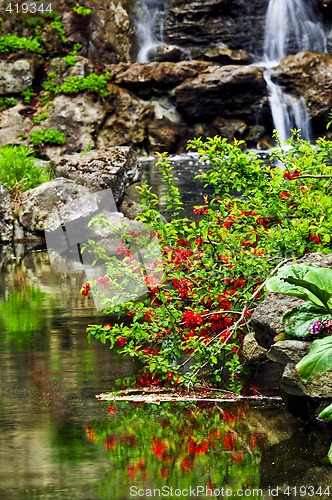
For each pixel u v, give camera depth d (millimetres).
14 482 6605
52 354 10414
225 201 10125
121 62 39719
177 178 28766
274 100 38875
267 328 8242
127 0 41281
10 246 20000
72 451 7246
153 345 9789
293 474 6695
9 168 22312
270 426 7824
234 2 41875
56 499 6289
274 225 9992
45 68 38562
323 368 7293
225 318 9227
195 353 9141
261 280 9453
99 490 6445
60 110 37562
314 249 9453
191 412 8297
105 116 37969
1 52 38125
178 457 7090
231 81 38188
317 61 39219
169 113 38812
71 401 8633
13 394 8883
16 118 37312
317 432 7633
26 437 7605
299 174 9789
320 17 42688
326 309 7910
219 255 9633
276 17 42156
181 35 41875
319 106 38875
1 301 13656
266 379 9297
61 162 21344
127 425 7902
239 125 38562
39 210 20359
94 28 39875
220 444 7367
